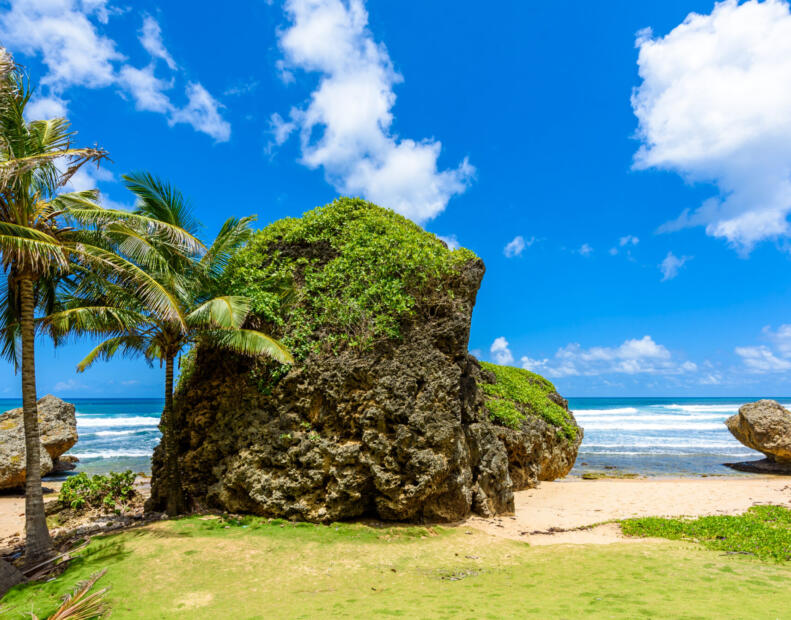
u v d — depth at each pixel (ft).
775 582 26.07
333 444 40.40
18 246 29.45
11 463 65.00
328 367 42.55
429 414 40.78
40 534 32.58
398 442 39.37
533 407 73.87
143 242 37.06
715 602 22.29
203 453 43.70
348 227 49.78
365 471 39.75
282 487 40.27
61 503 45.78
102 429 179.01
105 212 34.32
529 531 41.55
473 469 46.98
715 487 66.08
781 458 88.02
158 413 280.51
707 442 140.67
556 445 75.20
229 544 33.94
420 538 37.45
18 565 31.71
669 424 194.70
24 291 33.68
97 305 40.40
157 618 23.12
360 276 46.14
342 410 41.39
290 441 41.04
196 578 28.43
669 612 20.68
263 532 36.78
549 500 57.26
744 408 92.43
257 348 39.19
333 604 24.30
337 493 39.17
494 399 67.05
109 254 34.71
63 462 91.61
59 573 29.89
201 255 42.34
